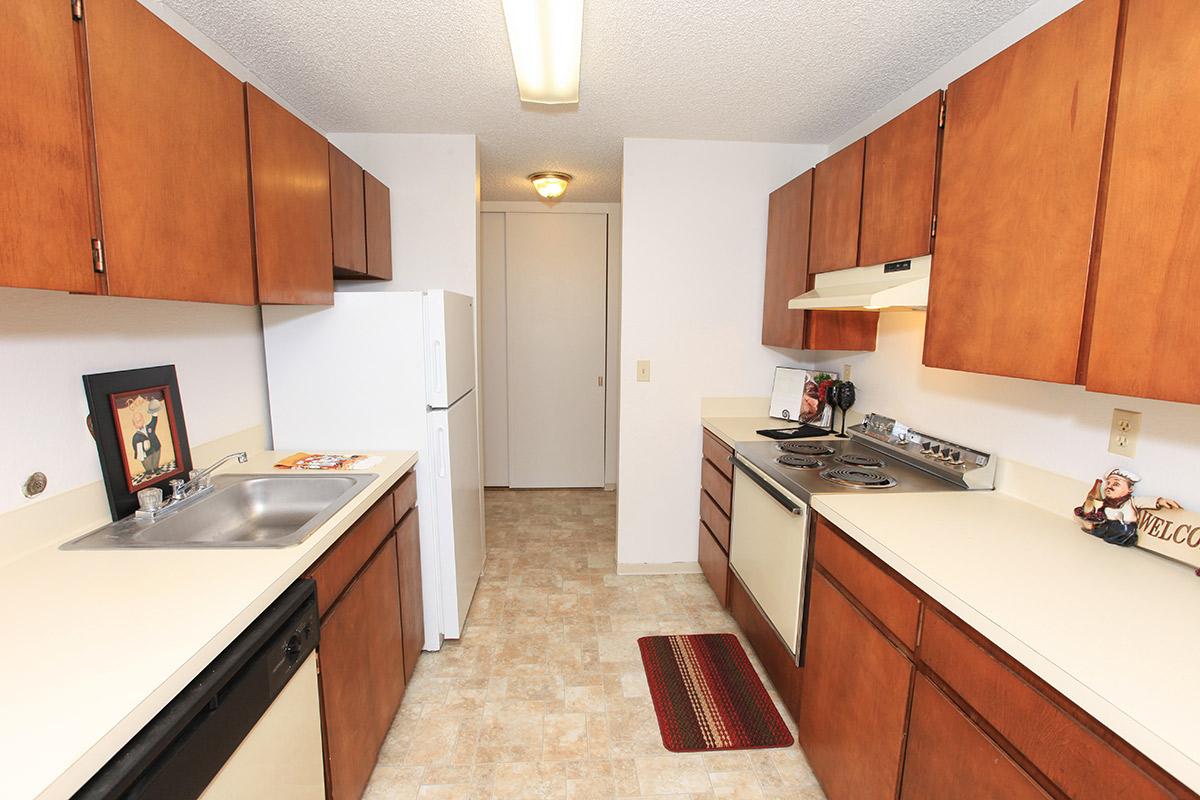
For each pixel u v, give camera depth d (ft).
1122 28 3.06
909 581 3.76
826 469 6.24
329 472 5.75
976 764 3.13
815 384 8.64
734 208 8.89
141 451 4.66
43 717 2.23
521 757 5.55
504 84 6.56
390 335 6.63
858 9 4.89
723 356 9.23
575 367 14.44
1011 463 5.17
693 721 6.09
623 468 9.41
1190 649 2.73
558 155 9.48
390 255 8.46
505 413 14.53
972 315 4.29
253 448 6.47
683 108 7.30
